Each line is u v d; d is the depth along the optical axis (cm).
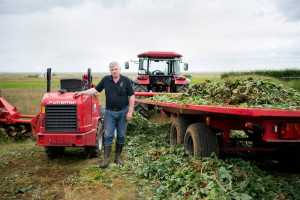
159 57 998
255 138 457
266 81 420
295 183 314
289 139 278
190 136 412
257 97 373
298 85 1424
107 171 420
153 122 895
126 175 396
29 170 434
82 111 476
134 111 919
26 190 349
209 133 383
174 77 972
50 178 396
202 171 324
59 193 341
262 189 261
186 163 370
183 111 457
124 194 329
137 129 761
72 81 536
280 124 277
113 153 535
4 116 698
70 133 476
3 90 2116
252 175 302
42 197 329
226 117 353
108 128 452
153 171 381
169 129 723
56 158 512
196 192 275
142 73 993
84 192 340
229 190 271
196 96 499
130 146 571
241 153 507
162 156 427
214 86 484
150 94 759
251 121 305
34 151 563
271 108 315
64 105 472
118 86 445
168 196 297
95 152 511
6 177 400
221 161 348
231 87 434
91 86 580
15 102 1220
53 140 466
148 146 560
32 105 1140
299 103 361
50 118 474
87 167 446
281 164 398
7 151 559
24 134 670
